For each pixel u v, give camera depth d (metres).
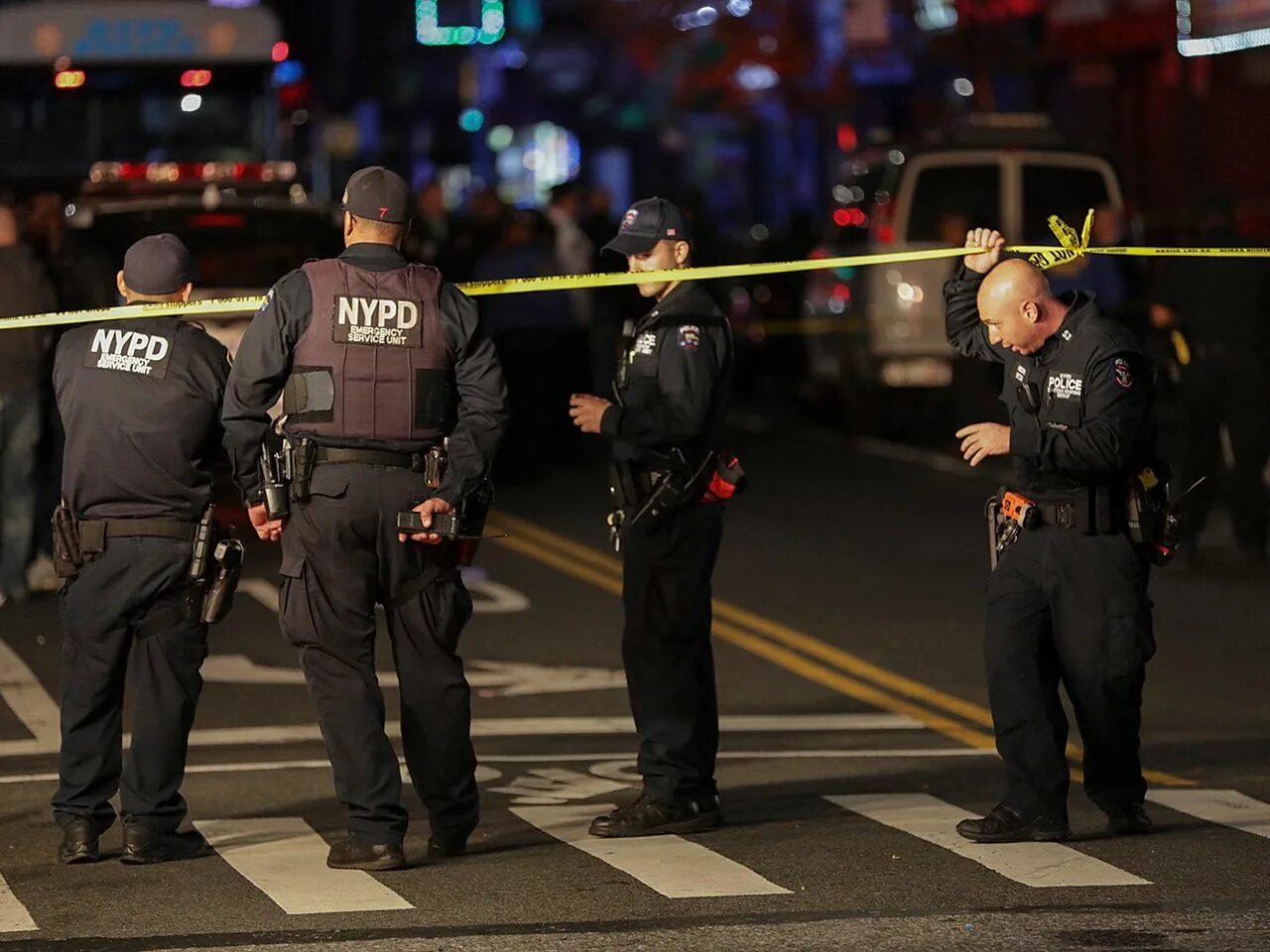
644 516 23.91
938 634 38.25
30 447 40.06
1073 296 23.23
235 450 22.11
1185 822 24.67
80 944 19.41
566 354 58.84
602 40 140.62
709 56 122.94
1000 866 22.34
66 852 22.64
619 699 32.84
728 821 24.78
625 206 141.75
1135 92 89.88
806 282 72.88
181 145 57.53
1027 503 23.45
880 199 63.25
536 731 30.58
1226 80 81.50
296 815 25.14
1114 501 23.33
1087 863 22.48
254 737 30.09
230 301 23.28
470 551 22.69
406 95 131.12
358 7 123.31
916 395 66.31
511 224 58.62
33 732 30.47
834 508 53.47
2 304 39.34
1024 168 62.00
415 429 22.23
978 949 18.97
